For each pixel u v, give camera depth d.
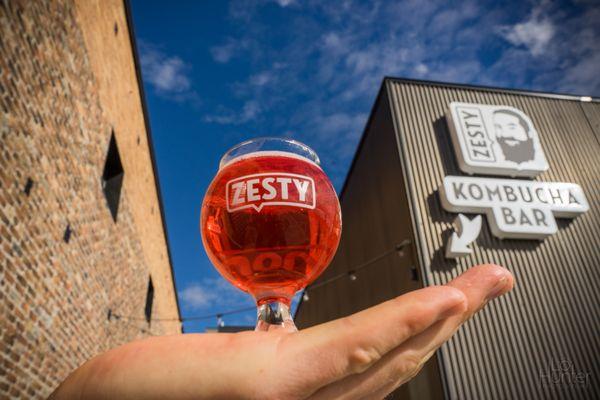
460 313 0.39
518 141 8.06
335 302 11.34
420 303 0.37
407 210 7.47
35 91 3.42
